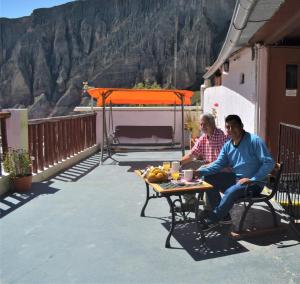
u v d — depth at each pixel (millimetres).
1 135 6062
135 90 8984
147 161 9336
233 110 8359
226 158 4305
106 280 3053
